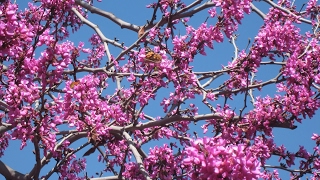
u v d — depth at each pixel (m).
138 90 6.50
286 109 6.21
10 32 4.59
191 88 6.44
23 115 4.86
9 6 4.68
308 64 6.39
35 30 6.20
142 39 7.30
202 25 6.11
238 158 3.94
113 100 8.07
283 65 6.62
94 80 5.79
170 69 5.97
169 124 7.33
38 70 5.08
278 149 7.37
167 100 6.26
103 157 8.13
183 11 7.44
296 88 6.39
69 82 5.36
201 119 6.27
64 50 5.15
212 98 6.45
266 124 6.12
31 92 5.00
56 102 5.22
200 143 4.05
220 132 6.52
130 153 8.08
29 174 6.68
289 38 6.50
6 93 5.08
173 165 6.46
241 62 6.52
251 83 7.31
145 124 6.59
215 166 3.89
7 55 5.11
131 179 7.23
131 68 8.43
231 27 6.17
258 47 6.41
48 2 5.41
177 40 6.10
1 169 6.61
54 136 5.12
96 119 5.68
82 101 5.32
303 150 7.52
